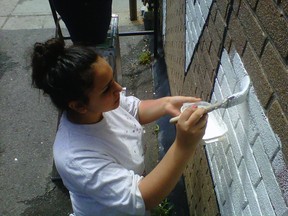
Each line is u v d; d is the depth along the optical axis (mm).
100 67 1128
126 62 4172
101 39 2645
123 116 1486
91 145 1230
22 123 3354
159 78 3777
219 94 1433
